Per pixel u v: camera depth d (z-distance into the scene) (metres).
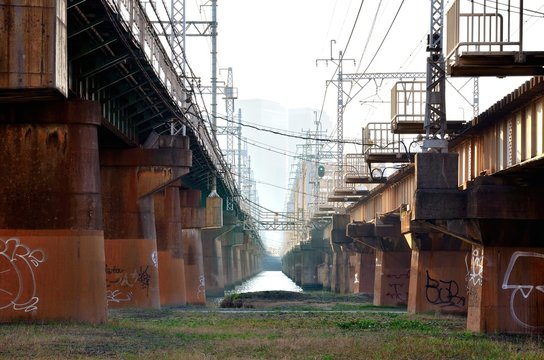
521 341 42.78
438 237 70.62
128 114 67.38
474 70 38.59
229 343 38.97
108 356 32.19
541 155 39.06
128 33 47.34
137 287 72.31
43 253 46.34
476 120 49.38
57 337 38.75
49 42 36.72
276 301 92.31
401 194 82.81
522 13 36.69
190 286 108.06
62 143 46.66
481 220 47.66
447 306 70.38
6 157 46.59
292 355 34.03
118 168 72.81
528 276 48.78
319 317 62.38
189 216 109.25
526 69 38.12
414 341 40.44
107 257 72.31
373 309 81.19
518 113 43.41
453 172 47.66
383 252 90.69
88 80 52.59
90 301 46.94
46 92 37.56
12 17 36.72
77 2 40.81
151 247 72.94
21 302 46.16
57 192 46.56
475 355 34.81
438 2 48.88
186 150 73.19
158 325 50.78
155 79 59.75
